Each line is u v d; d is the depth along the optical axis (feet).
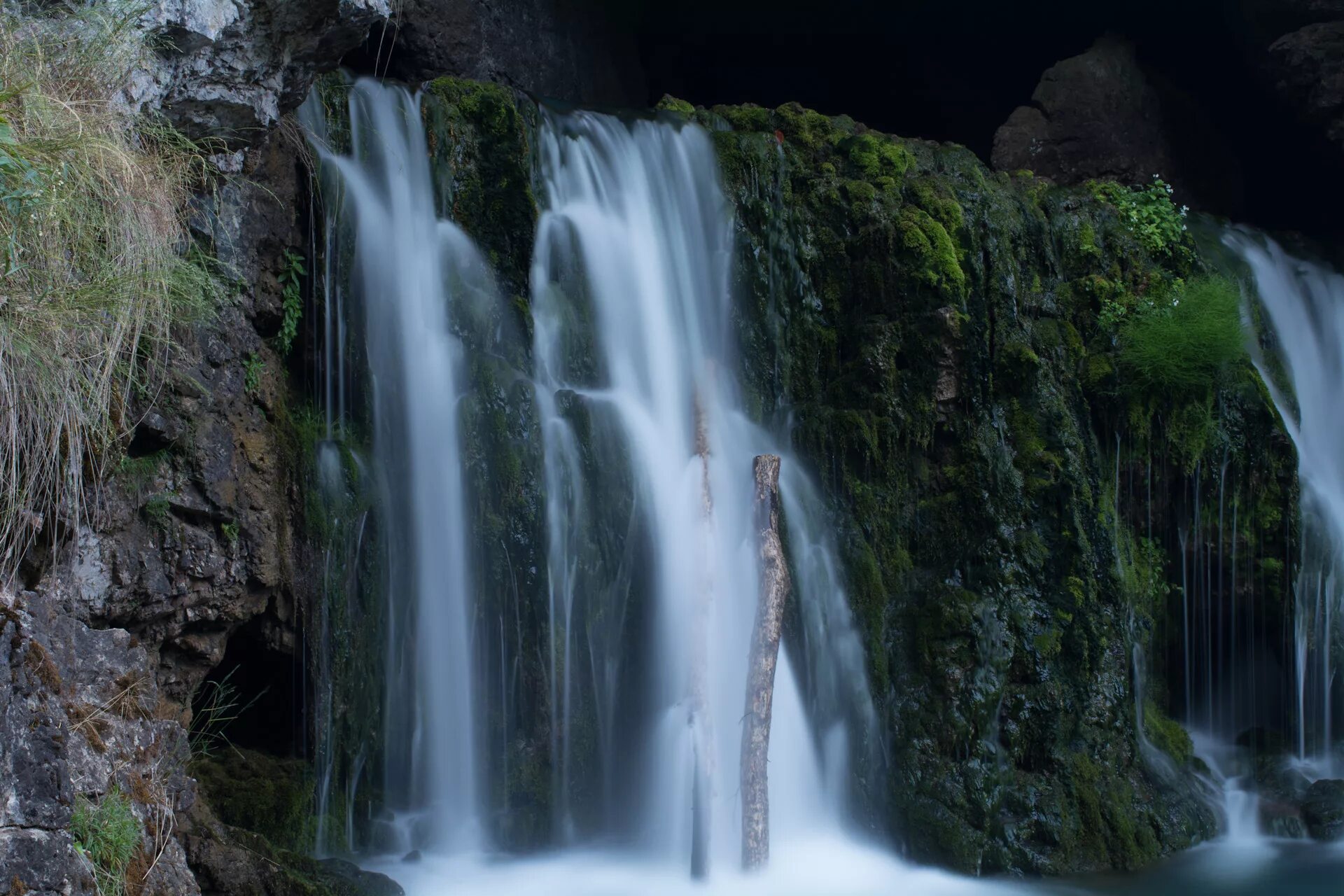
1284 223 41.93
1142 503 29.78
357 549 22.53
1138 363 29.25
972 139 48.32
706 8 45.39
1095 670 26.81
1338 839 26.81
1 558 14.61
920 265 27.78
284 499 21.45
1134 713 27.43
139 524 18.63
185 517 19.40
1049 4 43.57
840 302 28.48
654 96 47.11
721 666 25.00
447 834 22.97
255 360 21.27
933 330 27.43
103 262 15.40
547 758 23.76
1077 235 31.01
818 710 25.68
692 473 25.89
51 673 13.99
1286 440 30.25
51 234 14.65
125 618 18.49
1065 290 30.19
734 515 26.43
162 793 16.07
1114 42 40.57
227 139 19.88
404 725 22.99
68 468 15.61
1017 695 26.03
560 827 23.63
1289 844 26.73
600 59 42.11
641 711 24.70
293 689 21.95
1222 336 29.19
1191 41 41.45
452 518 23.76
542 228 26.21
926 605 26.37
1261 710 30.83
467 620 23.57
